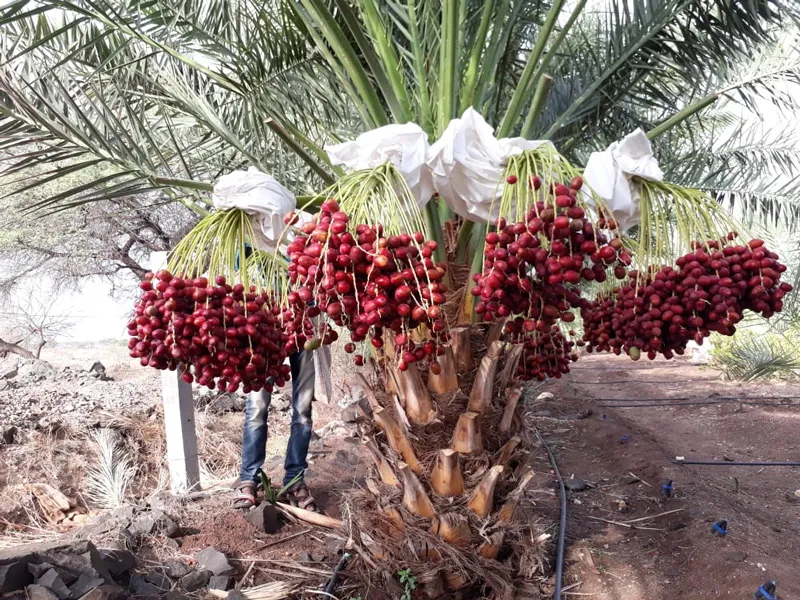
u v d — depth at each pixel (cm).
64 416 551
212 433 571
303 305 193
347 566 327
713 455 613
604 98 431
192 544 344
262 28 390
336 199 179
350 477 461
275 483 434
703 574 322
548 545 363
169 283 187
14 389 631
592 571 337
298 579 316
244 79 391
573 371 1227
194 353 190
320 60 402
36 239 1025
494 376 279
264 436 399
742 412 790
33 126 324
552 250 168
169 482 476
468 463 279
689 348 1473
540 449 590
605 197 208
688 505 414
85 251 1073
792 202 561
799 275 668
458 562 274
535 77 326
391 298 163
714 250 193
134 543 328
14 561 254
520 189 181
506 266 168
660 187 212
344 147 220
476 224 288
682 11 381
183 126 478
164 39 395
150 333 187
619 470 516
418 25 342
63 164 917
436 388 281
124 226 1106
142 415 594
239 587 308
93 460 498
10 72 305
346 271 161
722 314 184
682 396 921
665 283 191
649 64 405
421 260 161
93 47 403
